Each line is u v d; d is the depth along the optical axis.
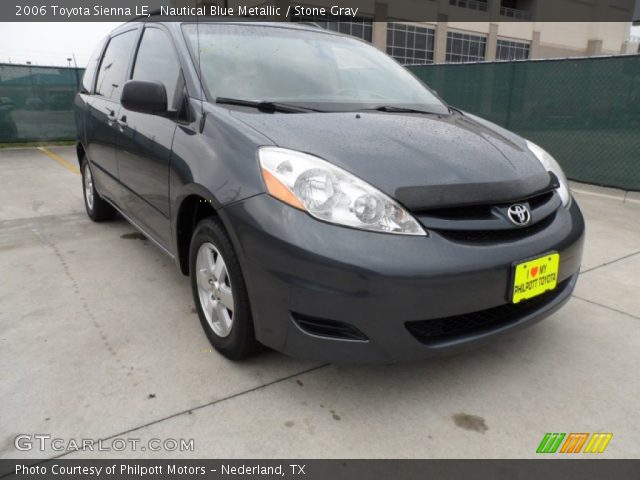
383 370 2.27
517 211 1.99
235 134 2.10
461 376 2.24
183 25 2.90
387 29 21.48
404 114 2.66
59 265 3.49
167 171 2.52
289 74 2.75
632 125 6.02
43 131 10.91
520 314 2.10
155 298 2.97
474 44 25.66
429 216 1.84
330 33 3.39
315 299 1.77
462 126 2.62
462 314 1.85
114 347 2.42
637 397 2.11
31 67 10.53
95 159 3.98
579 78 6.53
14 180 6.68
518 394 2.12
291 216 1.80
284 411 1.99
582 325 2.71
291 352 1.91
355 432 1.88
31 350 2.39
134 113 3.07
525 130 7.32
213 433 1.86
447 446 1.83
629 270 3.50
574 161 6.70
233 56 2.72
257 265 1.88
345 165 1.89
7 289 3.08
